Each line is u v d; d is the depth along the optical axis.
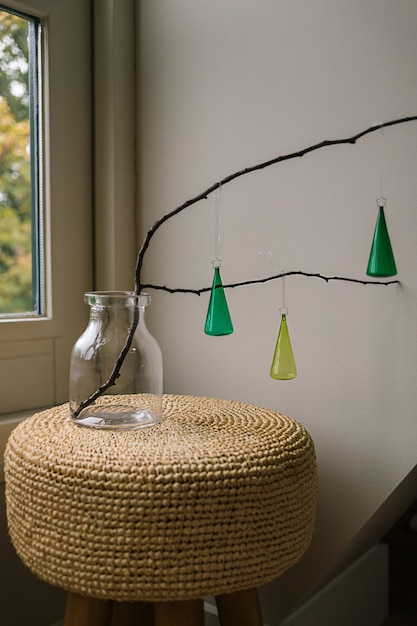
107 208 1.27
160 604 0.75
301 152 0.85
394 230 0.98
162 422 0.91
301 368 1.10
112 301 0.91
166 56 1.25
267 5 1.10
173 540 0.69
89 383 0.89
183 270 1.24
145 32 1.28
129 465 0.71
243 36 1.13
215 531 0.70
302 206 1.08
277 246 1.11
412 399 0.98
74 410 0.90
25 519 0.76
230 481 0.71
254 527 0.72
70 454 0.74
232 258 1.17
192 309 1.23
